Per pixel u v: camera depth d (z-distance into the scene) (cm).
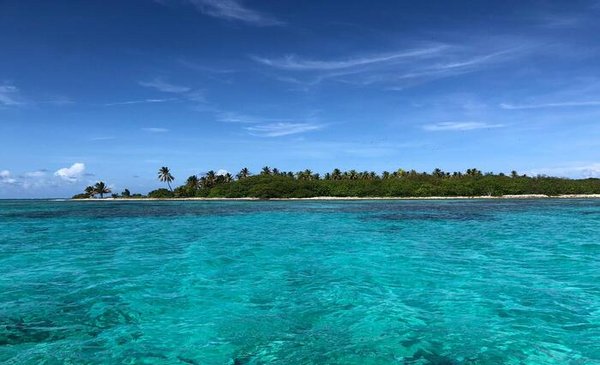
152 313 868
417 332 749
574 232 2333
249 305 924
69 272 1286
